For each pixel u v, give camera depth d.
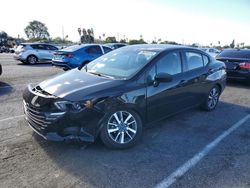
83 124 3.44
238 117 5.49
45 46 16.20
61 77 4.22
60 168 3.22
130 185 2.93
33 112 3.62
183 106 4.93
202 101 5.58
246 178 3.14
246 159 3.61
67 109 3.38
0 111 5.34
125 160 3.48
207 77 5.49
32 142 3.88
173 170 3.27
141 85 3.95
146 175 3.14
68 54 10.68
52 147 3.75
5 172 3.09
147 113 4.07
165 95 4.33
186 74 4.88
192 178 3.11
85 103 3.41
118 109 3.68
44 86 3.88
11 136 4.07
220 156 3.68
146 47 4.92
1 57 21.69
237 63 8.86
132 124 3.89
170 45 5.18
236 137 4.39
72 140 3.46
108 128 3.66
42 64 15.88
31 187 2.83
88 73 4.38
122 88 3.73
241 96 7.56
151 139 4.20
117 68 4.36
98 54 11.44
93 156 3.54
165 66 4.44
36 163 3.31
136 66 4.21
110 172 3.18
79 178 3.03
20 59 15.44
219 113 5.75
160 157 3.60
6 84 8.36
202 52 5.62
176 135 4.39
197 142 4.14
